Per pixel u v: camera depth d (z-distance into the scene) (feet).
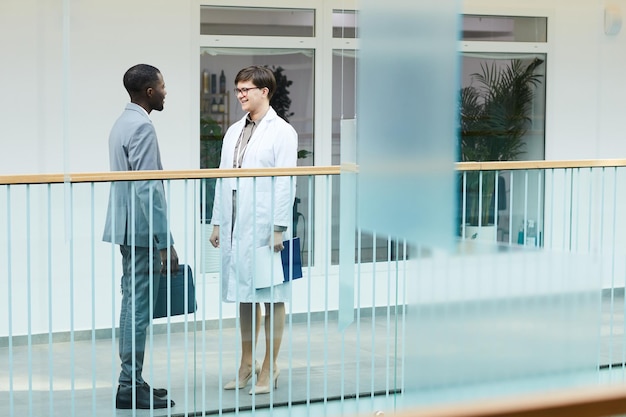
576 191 14.78
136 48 21.07
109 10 20.79
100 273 14.23
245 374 14.89
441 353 9.35
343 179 12.34
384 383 13.89
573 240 14.85
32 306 14.12
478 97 19.30
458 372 9.22
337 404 14.51
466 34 19.19
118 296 14.34
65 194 14.05
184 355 14.66
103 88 20.83
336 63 22.71
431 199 9.12
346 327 13.10
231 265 14.65
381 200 9.81
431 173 9.09
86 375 14.37
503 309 9.03
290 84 22.49
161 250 14.39
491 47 19.33
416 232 9.37
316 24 22.56
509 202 14.20
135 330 14.47
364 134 10.05
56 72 20.44
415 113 9.25
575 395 6.03
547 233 14.53
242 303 14.75
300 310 14.83
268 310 14.82
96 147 20.83
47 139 20.43
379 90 9.76
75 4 20.52
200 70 21.81
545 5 18.88
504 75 19.35
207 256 14.60
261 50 22.26
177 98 21.56
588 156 18.84
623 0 18.54
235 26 22.02
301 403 14.74
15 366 14.20
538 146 19.51
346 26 14.97
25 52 20.21
